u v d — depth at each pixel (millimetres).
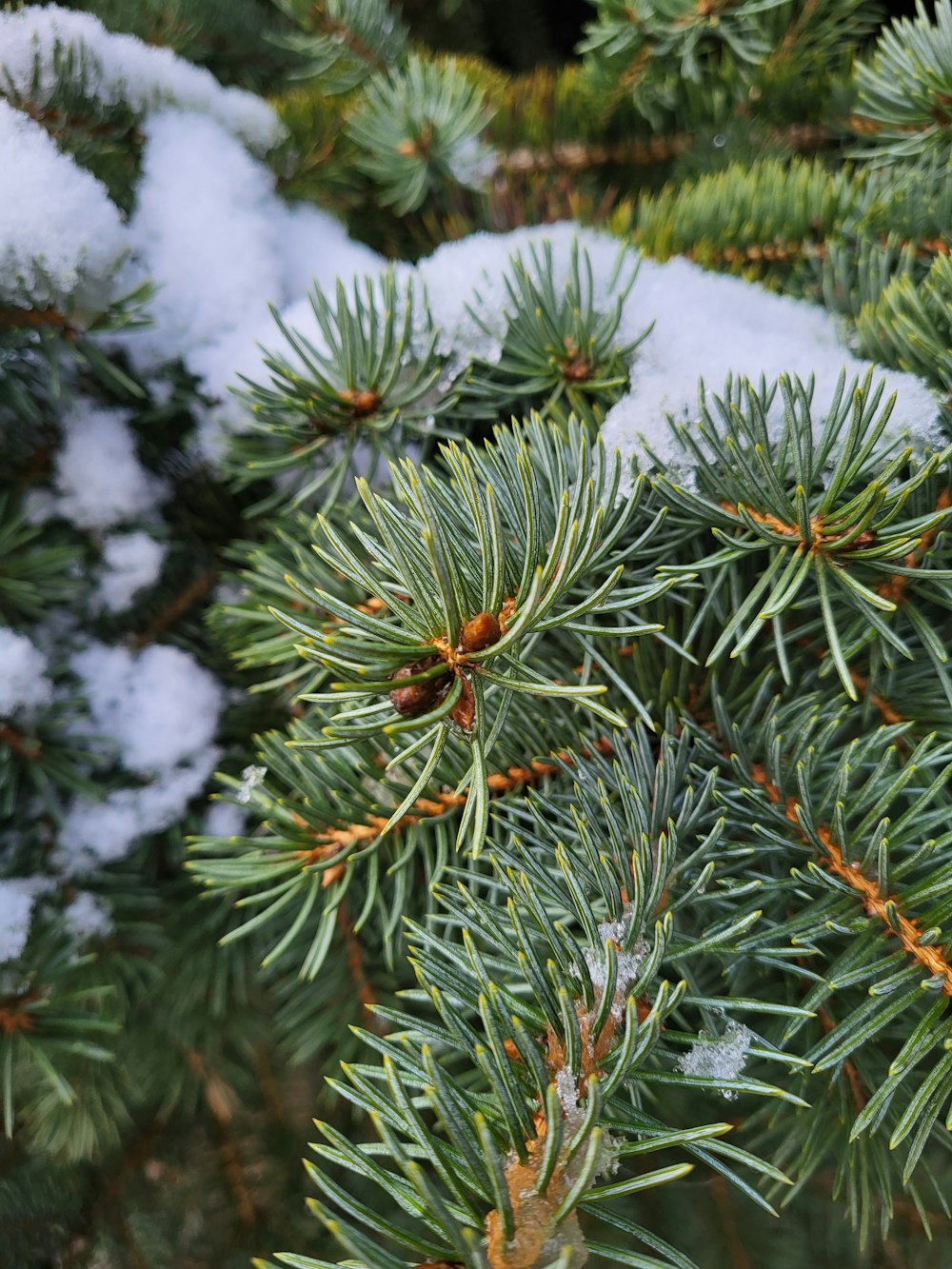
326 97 410
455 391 285
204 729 331
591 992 209
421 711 207
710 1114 299
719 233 330
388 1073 187
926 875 237
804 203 321
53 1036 292
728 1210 356
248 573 291
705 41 375
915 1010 240
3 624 311
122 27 397
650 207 347
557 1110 177
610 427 265
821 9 369
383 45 422
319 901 316
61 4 384
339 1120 380
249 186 358
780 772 238
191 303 323
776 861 244
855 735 270
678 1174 187
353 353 278
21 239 277
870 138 359
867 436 252
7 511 322
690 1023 249
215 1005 330
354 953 318
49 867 316
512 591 218
